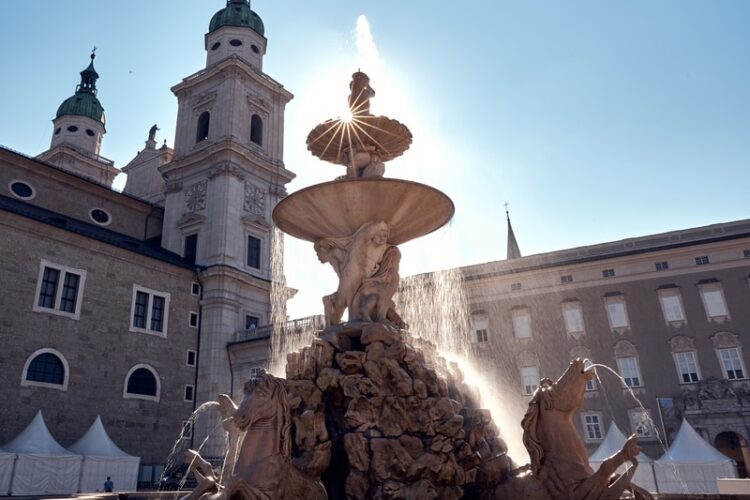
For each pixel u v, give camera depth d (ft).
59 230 95.76
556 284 111.24
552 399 20.43
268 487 17.89
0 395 82.12
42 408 86.48
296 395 22.84
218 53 150.00
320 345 24.18
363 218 28.25
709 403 93.56
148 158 168.25
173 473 85.81
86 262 99.55
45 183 116.88
